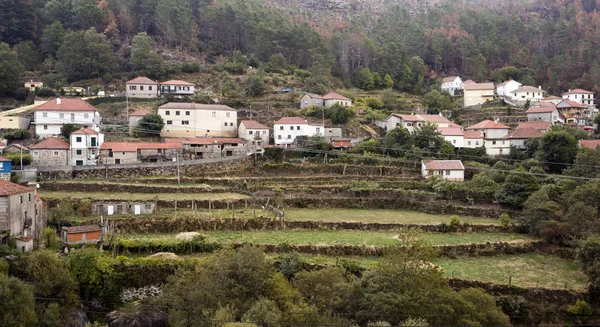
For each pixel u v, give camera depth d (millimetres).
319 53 174250
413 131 120250
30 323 40688
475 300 45281
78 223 64875
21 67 135625
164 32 172250
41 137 101938
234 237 65812
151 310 46500
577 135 117500
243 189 88375
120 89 140375
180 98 130500
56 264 47594
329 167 101938
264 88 146750
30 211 58188
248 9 194625
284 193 87500
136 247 58656
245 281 45281
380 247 64312
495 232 77000
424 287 43906
